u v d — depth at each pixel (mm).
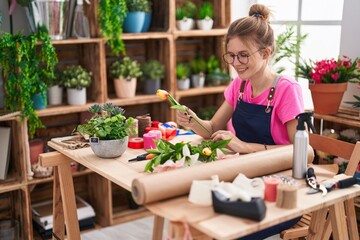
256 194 1676
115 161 2119
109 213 3822
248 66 2248
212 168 1793
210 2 4398
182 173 1730
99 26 3619
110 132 2141
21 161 3383
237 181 1755
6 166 3447
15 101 3307
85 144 2381
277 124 2449
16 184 3373
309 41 4020
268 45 2262
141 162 2100
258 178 1832
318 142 2639
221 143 2104
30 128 3363
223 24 4316
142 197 1636
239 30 2213
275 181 1700
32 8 3324
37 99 3441
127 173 1937
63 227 2717
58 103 3688
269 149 2217
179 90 4164
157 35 3850
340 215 1979
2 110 3455
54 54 3354
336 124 3559
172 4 3893
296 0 4035
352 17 3354
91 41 3555
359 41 3322
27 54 3236
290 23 4082
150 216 4012
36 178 3498
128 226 3814
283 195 1618
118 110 2303
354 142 3293
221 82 4383
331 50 3863
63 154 2447
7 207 3760
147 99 3910
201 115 4344
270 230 2258
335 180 1891
